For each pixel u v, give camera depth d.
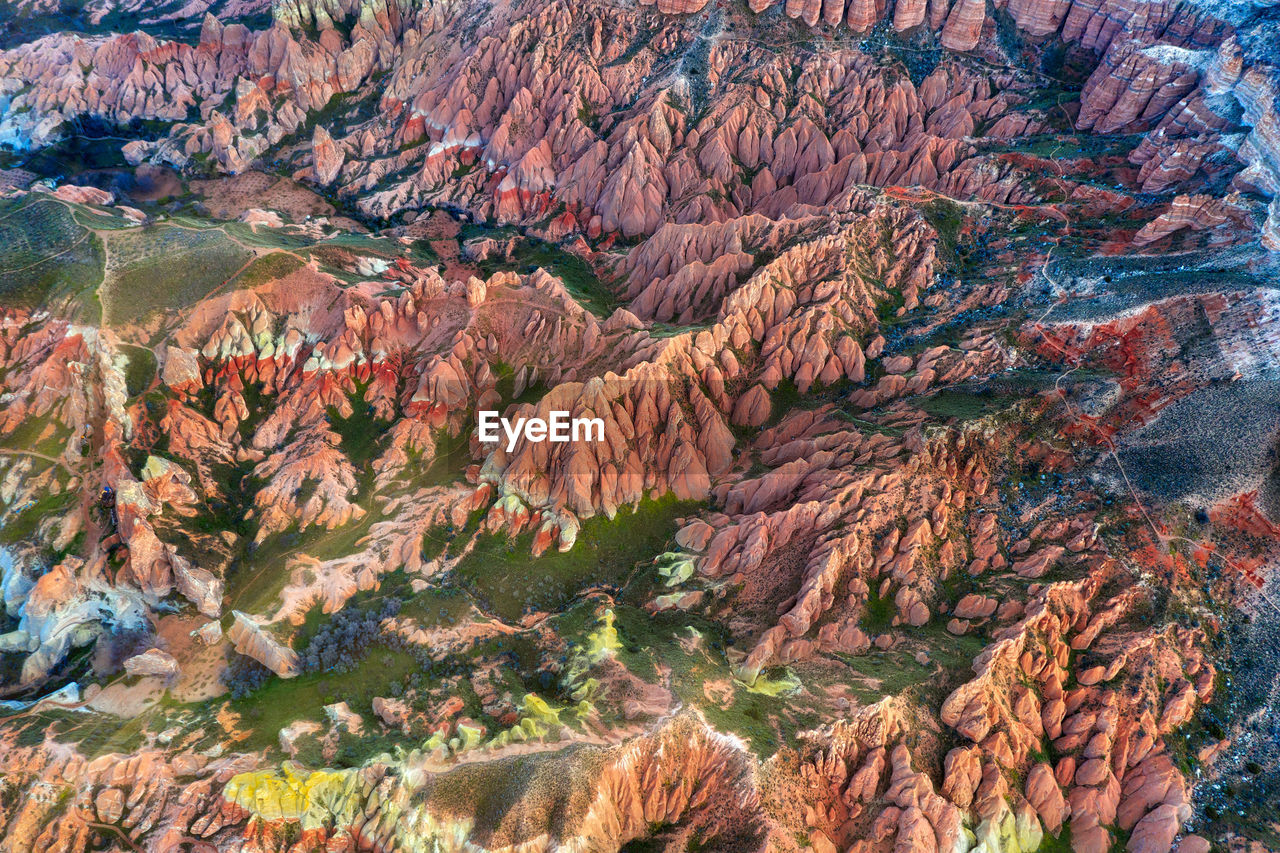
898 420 69.88
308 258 91.38
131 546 69.38
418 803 53.09
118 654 67.25
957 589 61.25
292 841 53.88
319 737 59.34
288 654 65.56
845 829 51.44
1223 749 52.22
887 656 58.06
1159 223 76.44
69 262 88.69
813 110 105.19
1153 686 53.91
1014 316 74.56
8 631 69.44
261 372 84.88
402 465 78.69
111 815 55.69
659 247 94.94
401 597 69.56
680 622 64.00
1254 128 76.88
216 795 55.50
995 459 65.69
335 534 74.06
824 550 62.59
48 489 75.12
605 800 52.84
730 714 55.41
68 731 60.03
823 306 78.19
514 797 52.19
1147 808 50.81
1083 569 59.12
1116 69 91.50
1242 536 59.03
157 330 84.88
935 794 50.62
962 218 86.44
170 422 79.12
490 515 74.19
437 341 84.38
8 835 54.91
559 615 66.56
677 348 76.69
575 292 94.62
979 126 101.50
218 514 75.44
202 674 65.44
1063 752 53.25
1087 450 64.94
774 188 104.25
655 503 74.00
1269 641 55.72
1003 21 104.81
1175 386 65.00
